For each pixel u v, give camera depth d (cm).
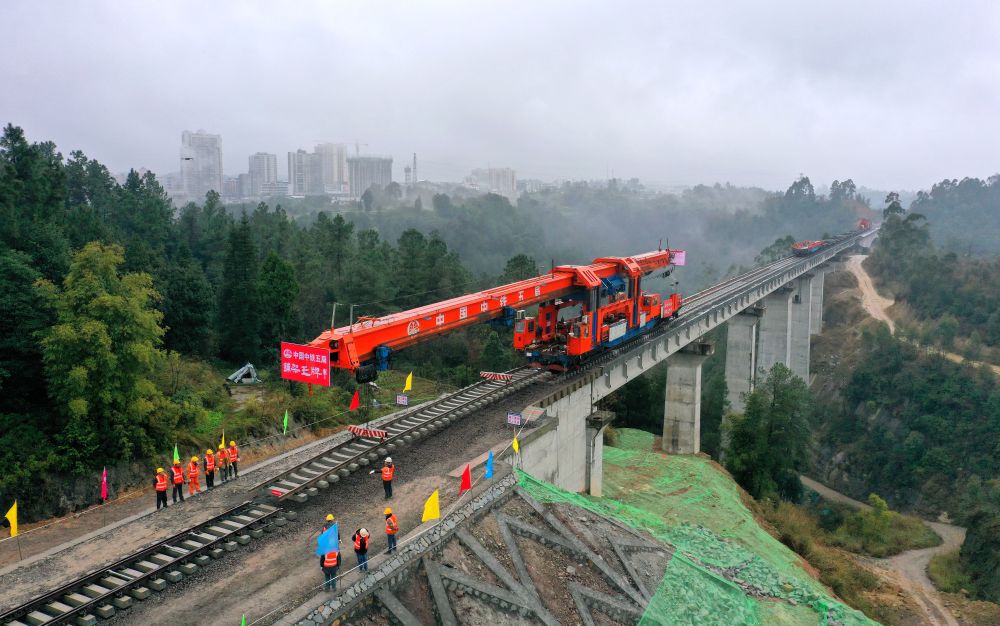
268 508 2250
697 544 3384
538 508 2483
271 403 3972
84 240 5244
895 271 13888
